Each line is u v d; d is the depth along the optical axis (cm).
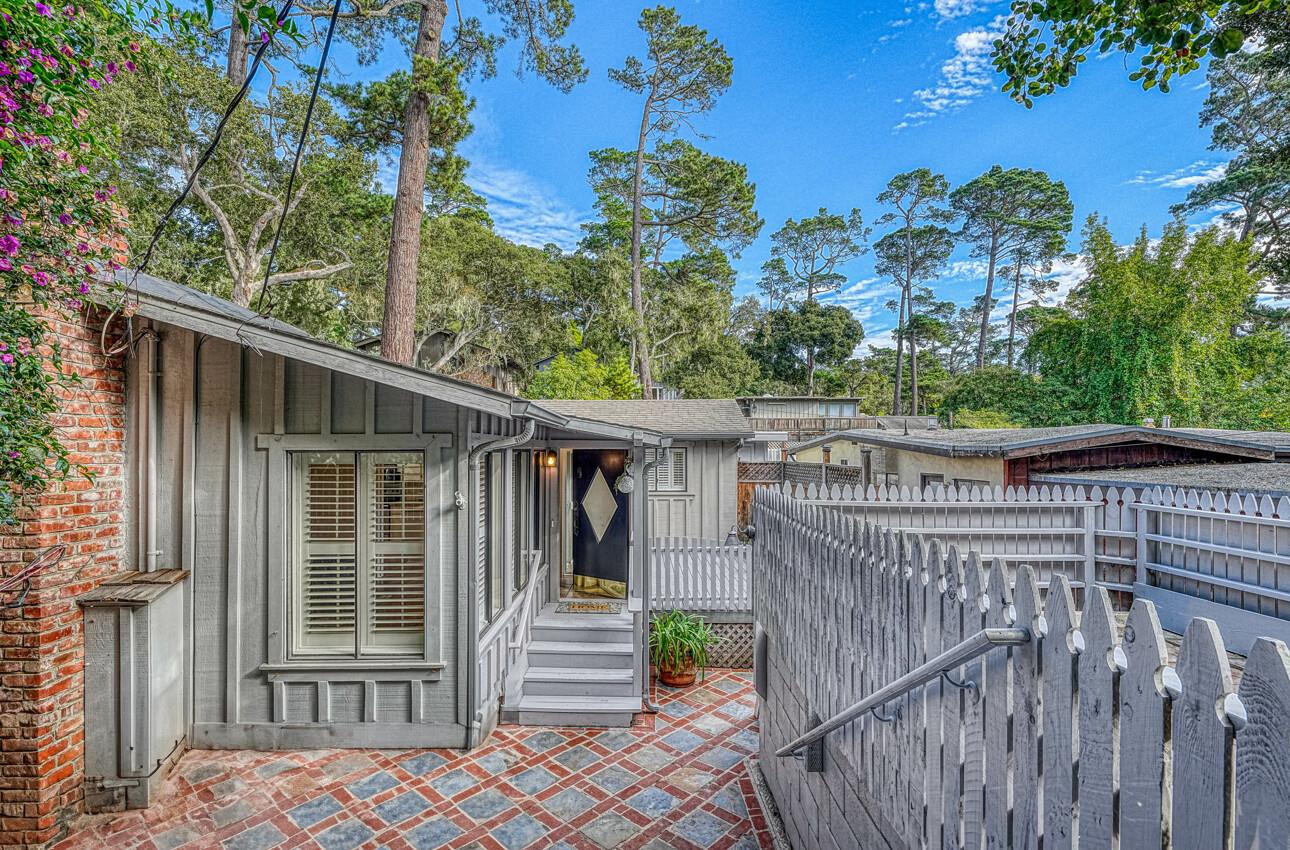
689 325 2611
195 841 356
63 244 270
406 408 471
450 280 1625
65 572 372
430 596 470
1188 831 101
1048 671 138
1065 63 349
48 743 358
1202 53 298
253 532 457
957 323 4303
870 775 243
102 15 248
